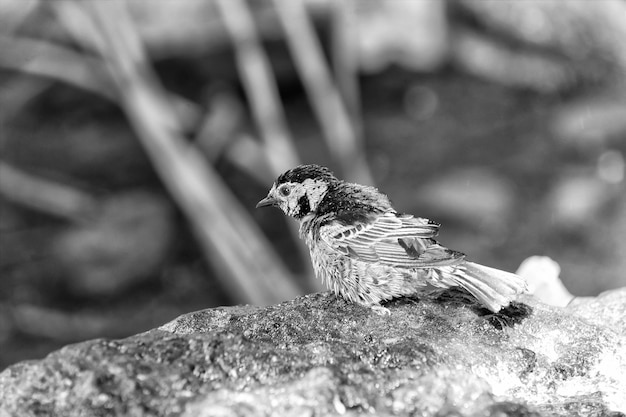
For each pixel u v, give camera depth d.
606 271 15.70
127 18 16.20
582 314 7.17
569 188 17.08
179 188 16.61
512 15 18.58
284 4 16.81
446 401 5.49
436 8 18.34
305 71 17.36
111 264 17.05
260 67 16.88
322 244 7.26
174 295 16.89
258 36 17.55
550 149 18.03
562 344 6.41
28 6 17.81
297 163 17.33
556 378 6.11
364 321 6.70
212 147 17.92
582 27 18.52
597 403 5.69
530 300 7.02
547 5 18.41
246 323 6.62
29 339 16.12
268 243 17.94
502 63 19.00
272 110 17.08
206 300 16.88
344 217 7.21
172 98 17.92
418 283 6.93
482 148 18.20
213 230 16.33
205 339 5.77
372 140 18.75
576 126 18.11
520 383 6.04
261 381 5.55
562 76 18.94
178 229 17.91
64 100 19.09
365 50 18.20
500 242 16.53
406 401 5.47
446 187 17.36
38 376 5.46
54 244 17.45
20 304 16.56
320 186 7.78
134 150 18.81
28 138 18.89
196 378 5.51
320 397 5.36
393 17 18.25
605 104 18.52
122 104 17.47
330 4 17.38
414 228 7.00
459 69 19.11
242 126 18.20
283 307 6.95
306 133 18.80
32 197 18.00
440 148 18.38
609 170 17.42
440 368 5.71
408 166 18.08
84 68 17.73
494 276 6.59
